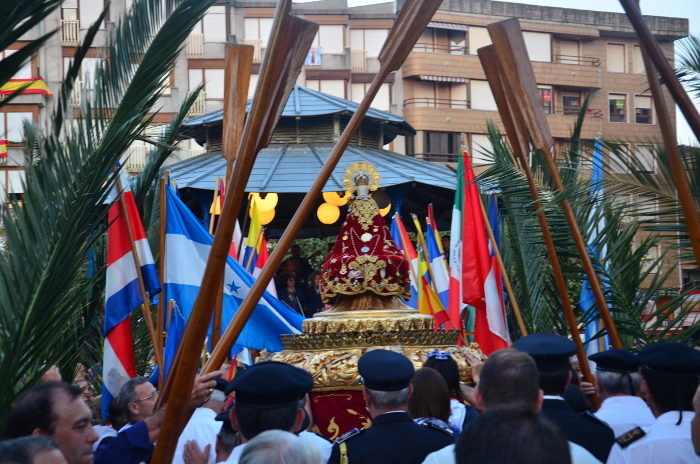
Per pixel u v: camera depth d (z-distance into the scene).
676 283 18.23
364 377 5.39
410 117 41.44
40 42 5.68
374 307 8.55
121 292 8.40
